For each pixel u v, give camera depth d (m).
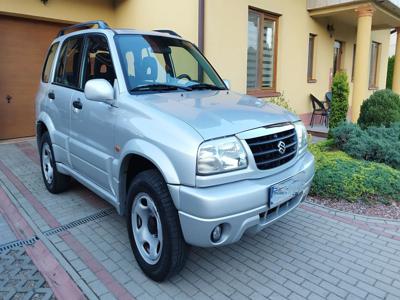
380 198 4.53
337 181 4.60
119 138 2.97
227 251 3.34
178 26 7.36
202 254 3.28
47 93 4.50
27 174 5.46
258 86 8.77
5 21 7.17
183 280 2.88
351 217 4.14
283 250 3.37
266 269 3.05
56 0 7.53
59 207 4.26
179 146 2.44
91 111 3.38
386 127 6.43
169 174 2.46
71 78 4.00
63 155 4.12
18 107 7.61
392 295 2.74
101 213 4.10
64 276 2.91
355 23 12.02
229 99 3.37
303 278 2.94
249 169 2.56
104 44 3.48
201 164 2.38
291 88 9.77
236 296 2.70
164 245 2.62
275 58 9.18
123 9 8.52
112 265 3.07
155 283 2.83
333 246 3.46
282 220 4.03
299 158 3.20
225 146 2.47
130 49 3.45
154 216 2.75
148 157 2.61
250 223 2.52
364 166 4.99
